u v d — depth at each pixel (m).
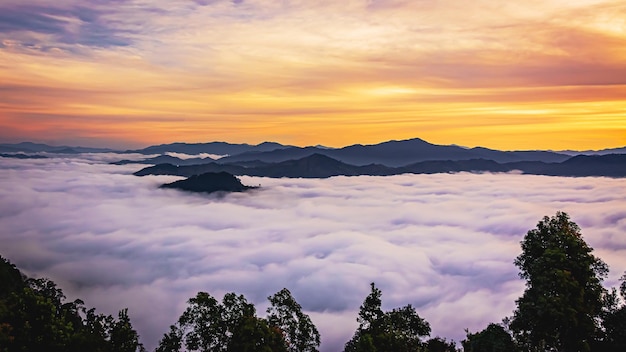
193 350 35.53
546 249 38.56
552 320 35.41
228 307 36.91
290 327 37.44
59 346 34.12
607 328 38.72
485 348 38.75
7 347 32.72
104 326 38.31
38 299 35.50
